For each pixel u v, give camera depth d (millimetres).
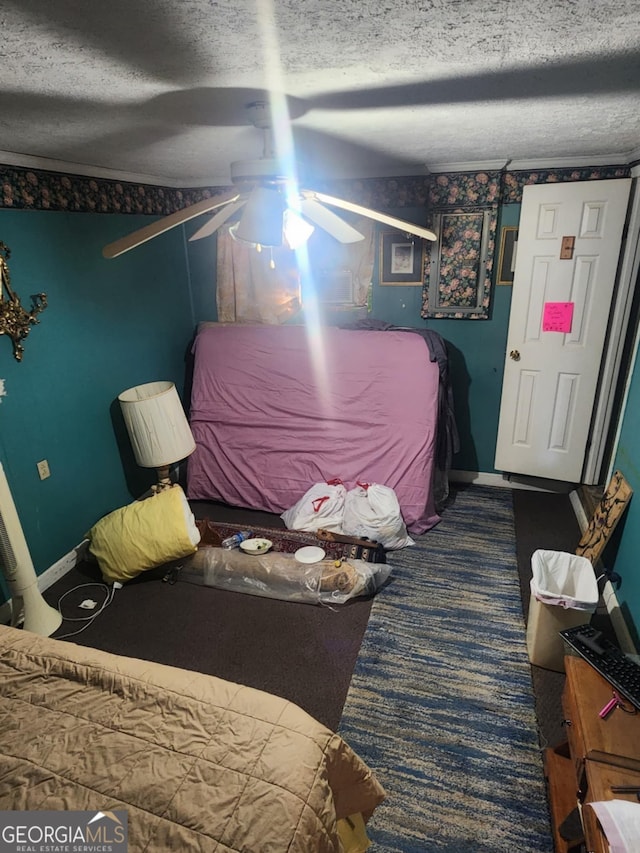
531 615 2240
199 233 2178
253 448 3494
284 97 1552
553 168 3070
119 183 3141
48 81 1379
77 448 2973
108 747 1175
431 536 3215
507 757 1837
